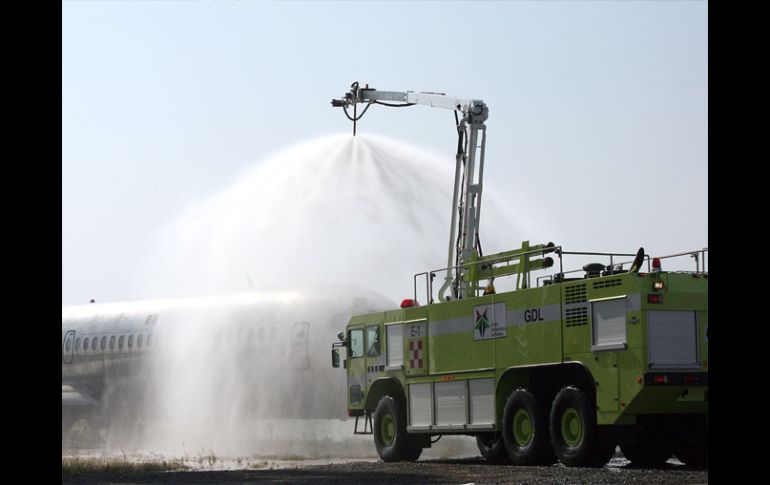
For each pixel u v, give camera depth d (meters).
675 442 20.45
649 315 17.83
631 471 18.02
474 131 25.39
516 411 20.14
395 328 23.41
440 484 16.33
